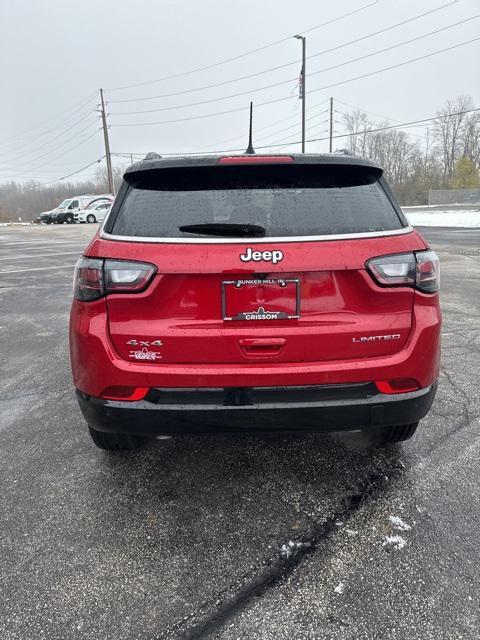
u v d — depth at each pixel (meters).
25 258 15.18
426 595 1.96
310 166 2.34
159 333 2.21
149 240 2.21
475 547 2.21
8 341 5.86
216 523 2.43
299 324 2.22
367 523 2.40
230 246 2.16
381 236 2.24
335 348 2.23
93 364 2.27
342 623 1.84
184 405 2.24
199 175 2.36
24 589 2.04
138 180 2.41
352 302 2.23
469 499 2.56
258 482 2.77
